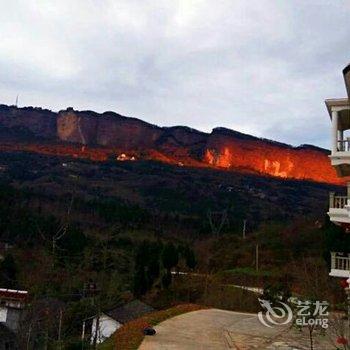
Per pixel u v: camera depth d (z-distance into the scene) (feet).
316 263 131.54
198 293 132.77
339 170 59.52
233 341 52.75
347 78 52.47
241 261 181.98
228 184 575.79
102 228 264.52
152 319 62.69
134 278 140.97
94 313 98.63
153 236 266.57
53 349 78.79
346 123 61.93
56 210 294.25
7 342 94.48
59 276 100.22
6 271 137.80
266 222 340.39
